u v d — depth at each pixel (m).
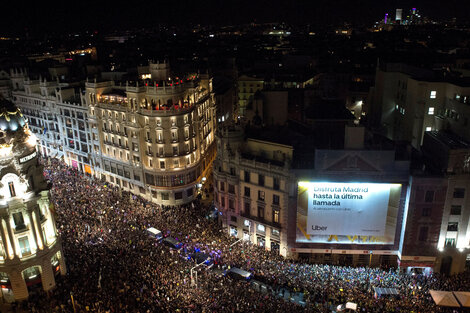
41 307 63.12
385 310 59.47
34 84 132.62
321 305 60.62
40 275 69.25
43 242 68.12
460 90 84.75
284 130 90.06
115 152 110.25
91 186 108.44
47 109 128.00
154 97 98.00
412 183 69.00
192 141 104.00
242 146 85.44
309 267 72.69
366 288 65.88
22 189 65.19
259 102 96.31
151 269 68.50
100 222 86.25
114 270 68.06
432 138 75.94
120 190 105.00
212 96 123.25
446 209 70.12
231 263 73.56
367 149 71.19
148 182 104.75
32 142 68.06
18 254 65.94
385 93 112.94
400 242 74.06
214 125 126.38
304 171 73.00
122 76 123.50
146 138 100.31
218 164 87.31
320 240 76.25
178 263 71.75
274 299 61.94
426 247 72.44
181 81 102.62
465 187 68.75
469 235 71.19
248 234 84.75
